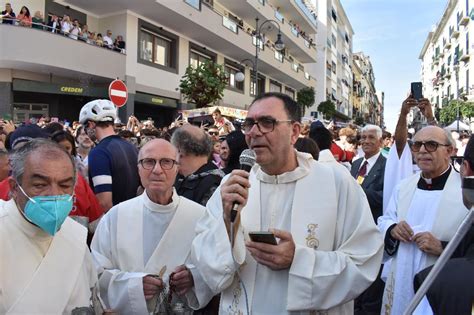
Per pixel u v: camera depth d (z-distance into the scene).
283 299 2.19
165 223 2.80
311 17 39.38
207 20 21.91
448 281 1.65
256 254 2.13
